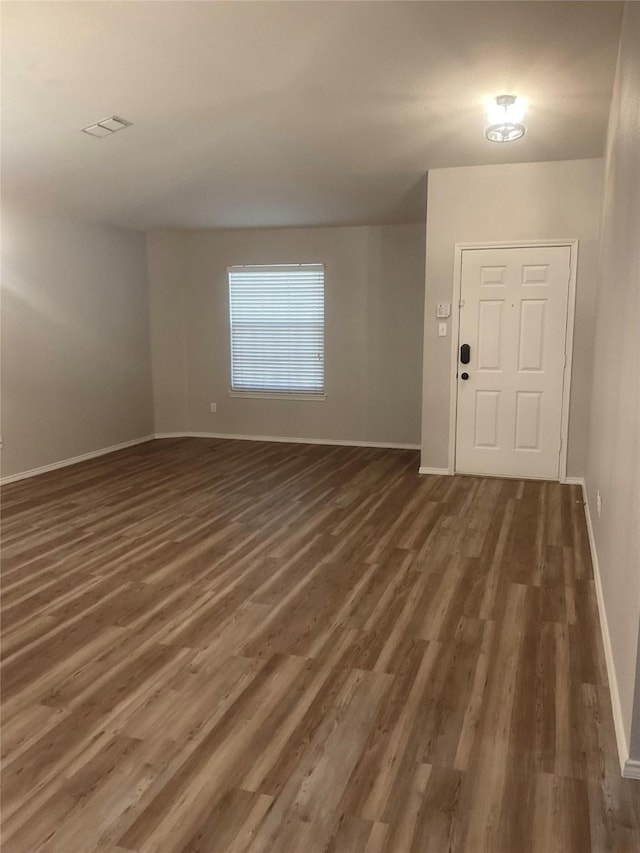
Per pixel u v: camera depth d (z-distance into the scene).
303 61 3.03
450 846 1.66
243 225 6.93
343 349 7.18
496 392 5.30
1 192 5.23
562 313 5.04
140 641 2.74
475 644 2.69
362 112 3.66
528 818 1.75
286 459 6.48
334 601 3.11
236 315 7.53
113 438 7.00
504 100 3.47
